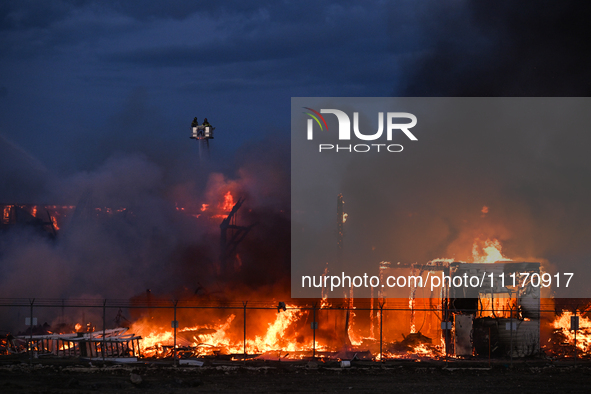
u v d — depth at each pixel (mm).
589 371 57500
